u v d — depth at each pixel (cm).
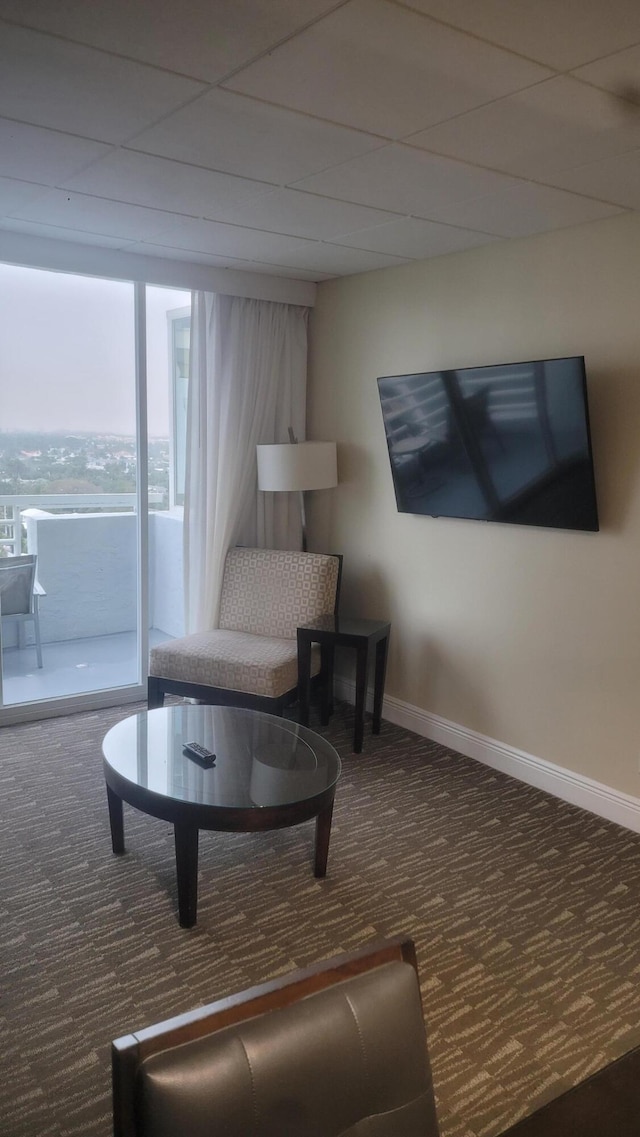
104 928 267
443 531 416
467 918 277
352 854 318
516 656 385
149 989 239
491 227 345
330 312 479
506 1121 195
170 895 287
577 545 351
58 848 315
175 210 333
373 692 474
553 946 263
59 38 187
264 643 436
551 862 314
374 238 369
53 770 384
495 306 377
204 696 414
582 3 167
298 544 509
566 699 364
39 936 262
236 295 456
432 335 412
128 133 247
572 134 239
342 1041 120
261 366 476
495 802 365
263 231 364
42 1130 190
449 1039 221
